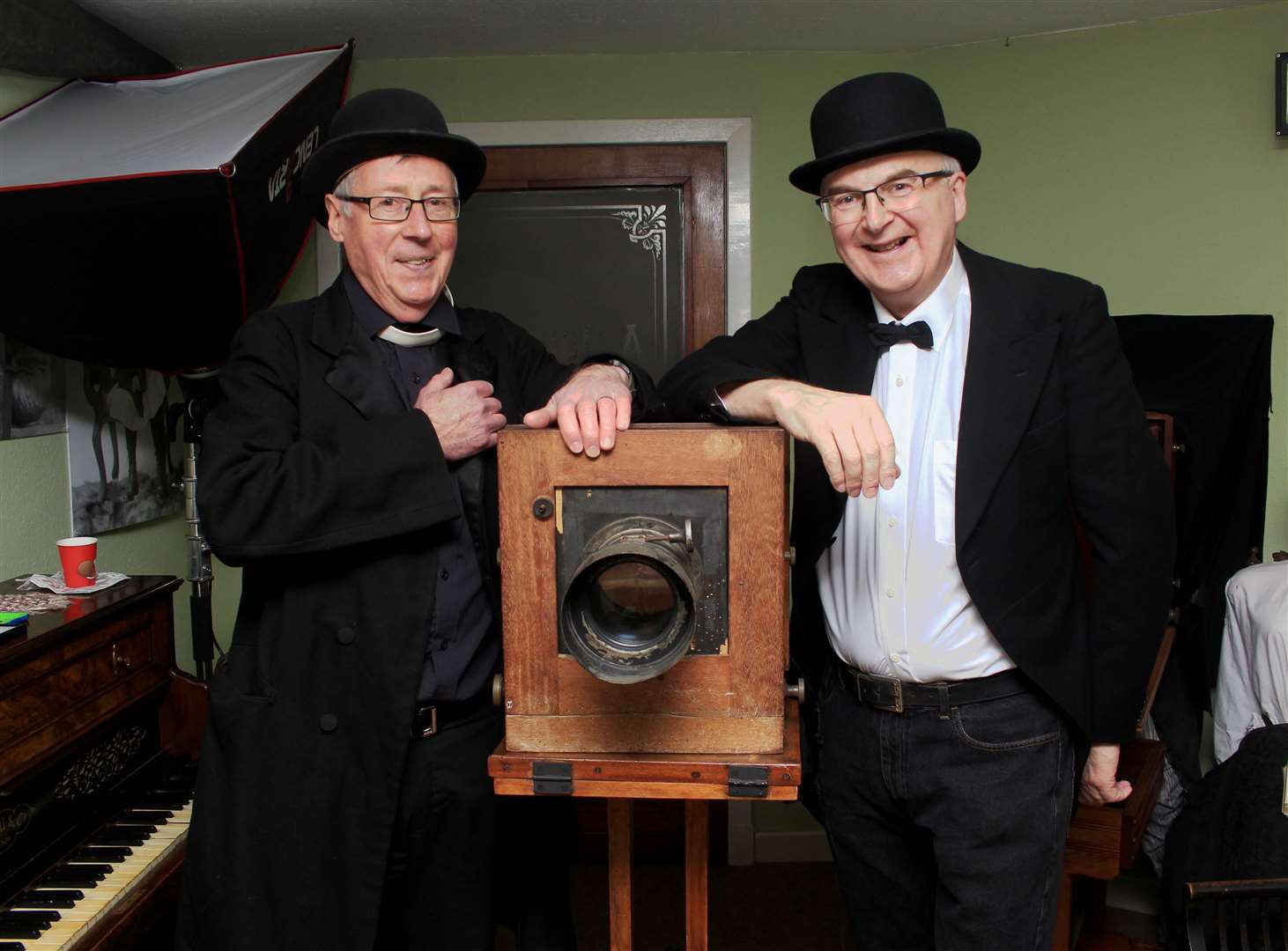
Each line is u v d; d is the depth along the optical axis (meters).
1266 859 1.73
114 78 2.22
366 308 1.45
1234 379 2.19
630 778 1.12
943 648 1.38
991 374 1.35
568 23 2.43
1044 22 2.48
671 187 2.80
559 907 1.59
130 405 2.28
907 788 1.41
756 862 2.94
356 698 1.36
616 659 0.99
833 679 1.52
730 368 1.33
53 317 1.75
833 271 1.58
